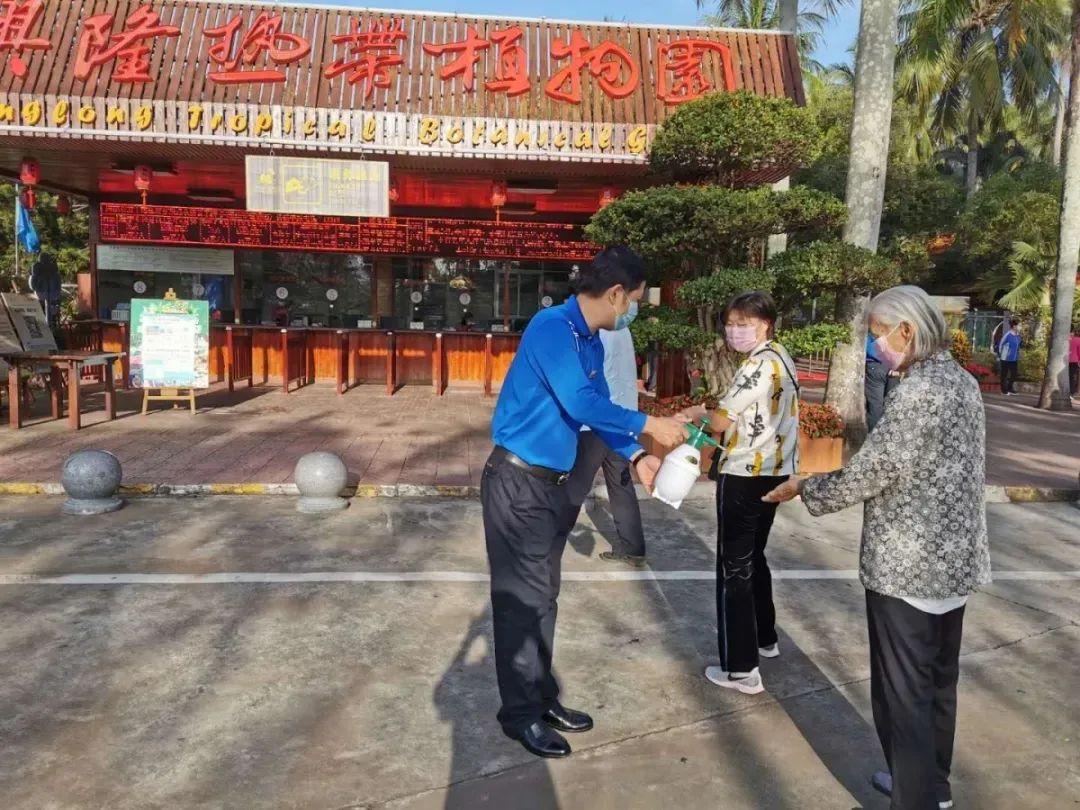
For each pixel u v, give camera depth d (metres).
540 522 3.11
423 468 7.65
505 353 14.06
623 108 10.70
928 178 22.38
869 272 7.49
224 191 13.95
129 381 12.60
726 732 3.33
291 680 3.66
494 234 13.28
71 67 10.12
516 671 3.12
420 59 10.67
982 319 22.55
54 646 3.94
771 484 3.54
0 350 9.91
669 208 7.60
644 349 8.31
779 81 10.83
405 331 13.95
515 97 10.62
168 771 2.96
